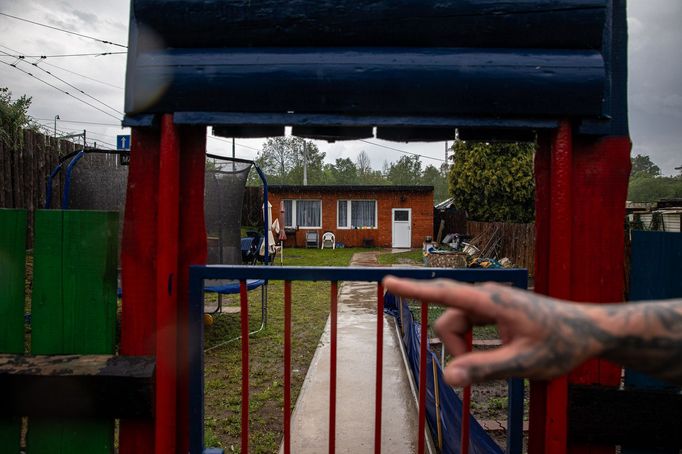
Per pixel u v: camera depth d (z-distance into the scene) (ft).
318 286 32.65
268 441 10.22
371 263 46.19
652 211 32.01
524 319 1.84
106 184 18.56
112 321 5.54
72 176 17.87
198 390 5.40
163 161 5.16
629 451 5.27
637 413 5.02
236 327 20.51
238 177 19.74
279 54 5.01
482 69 4.83
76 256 5.55
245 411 5.78
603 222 5.15
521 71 4.82
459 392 13.28
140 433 5.36
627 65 5.13
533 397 5.35
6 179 24.44
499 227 42.01
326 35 5.03
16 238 5.67
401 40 5.03
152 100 5.08
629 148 5.12
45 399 5.20
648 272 5.32
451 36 4.96
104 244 5.52
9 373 5.18
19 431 5.55
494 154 55.21
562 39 4.91
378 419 5.85
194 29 5.09
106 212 5.51
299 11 4.99
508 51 4.92
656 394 5.00
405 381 13.56
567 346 1.82
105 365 5.24
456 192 59.00
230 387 13.48
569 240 5.04
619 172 5.12
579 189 5.17
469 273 5.37
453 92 4.87
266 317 21.16
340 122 5.01
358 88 4.91
